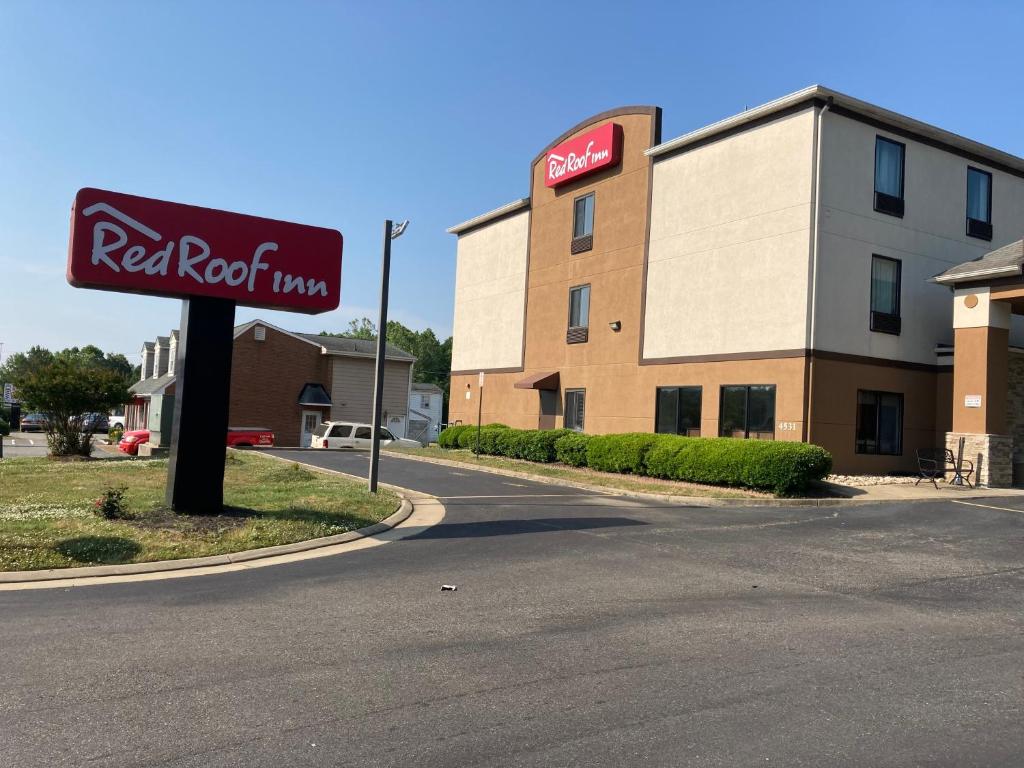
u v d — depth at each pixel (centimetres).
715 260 2195
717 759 416
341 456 2577
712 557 1009
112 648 600
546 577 877
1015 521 1338
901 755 424
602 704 494
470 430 2859
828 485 1720
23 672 542
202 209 1176
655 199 2428
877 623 701
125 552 943
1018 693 524
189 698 498
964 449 1877
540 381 2792
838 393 1961
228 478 1692
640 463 1983
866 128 2042
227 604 745
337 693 510
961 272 1912
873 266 2052
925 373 2134
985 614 740
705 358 2202
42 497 1337
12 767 397
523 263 3091
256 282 1207
